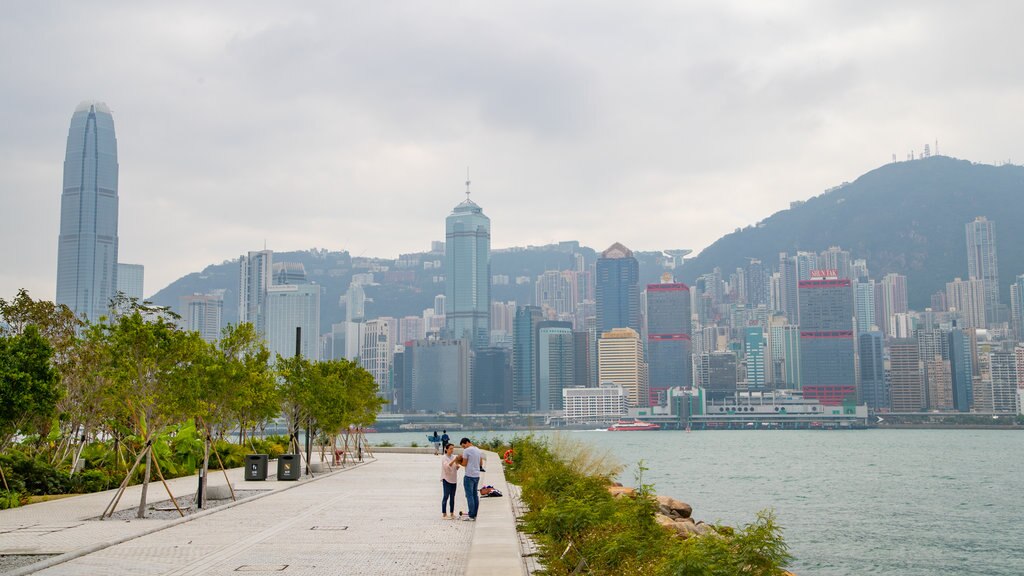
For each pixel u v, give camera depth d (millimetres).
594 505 23562
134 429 42188
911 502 97062
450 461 28641
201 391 31625
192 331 37188
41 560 20000
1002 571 55188
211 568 19250
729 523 74750
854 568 55844
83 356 41750
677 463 182625
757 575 15773
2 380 35281
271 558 20594
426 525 26828
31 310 43719
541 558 21062
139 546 22484
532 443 59000
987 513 86312
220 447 57875
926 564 57656
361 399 67625
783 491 110250
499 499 34250
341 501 34750
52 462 44031
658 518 36031
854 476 140375
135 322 30375
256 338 48656
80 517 28891
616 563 18859
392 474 52125
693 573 15953
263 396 47188
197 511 30531
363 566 19547
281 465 45406
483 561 19172
